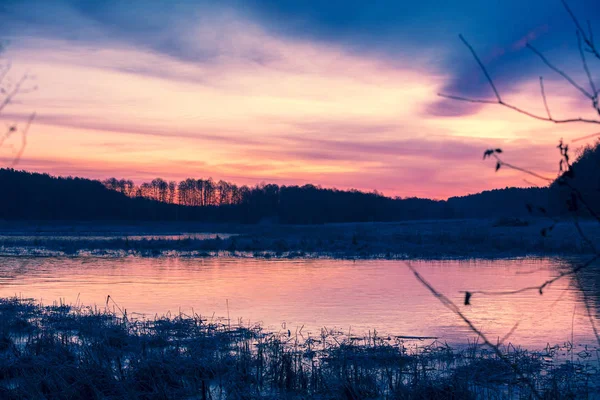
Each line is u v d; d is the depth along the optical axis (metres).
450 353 11.35
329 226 83.00
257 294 19.89
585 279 23.73
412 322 14.89
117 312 16.17
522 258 35.16
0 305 16.81
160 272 27.34
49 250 41.69
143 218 144.62
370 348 11.74
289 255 38.56
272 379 9.99
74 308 16.67
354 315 15.84
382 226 71.69
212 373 9.82
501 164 2.52
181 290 20.86
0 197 108.12
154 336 12.34
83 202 131.25
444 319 15.28
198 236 72.00
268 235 58.88
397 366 10.63
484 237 45.84
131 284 22.67
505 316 15.74
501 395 8.89
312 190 149.88
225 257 37.50
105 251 40.88
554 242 41.22
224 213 154.75
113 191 144.50
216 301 18.34
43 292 20.34
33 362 9.69
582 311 16.41
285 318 15.40
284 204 151.38
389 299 18.69
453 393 8.69
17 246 45.28
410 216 153.62
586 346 12.20
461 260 34.44
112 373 9.24
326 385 9.32
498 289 20.78
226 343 12.16
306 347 12.08
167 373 9.55
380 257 36.91
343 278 24.66
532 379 9.59
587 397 8.68
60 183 129.62
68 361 9.84
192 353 10.59
